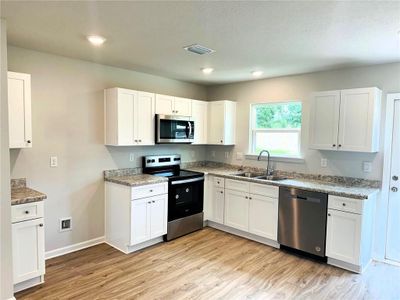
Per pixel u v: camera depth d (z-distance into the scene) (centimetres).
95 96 369
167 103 420
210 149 531
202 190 441
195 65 371
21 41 281
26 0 193
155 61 354
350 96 331
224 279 291
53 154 333
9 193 234
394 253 338
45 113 325
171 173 437
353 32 242
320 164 390
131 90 371
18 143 271
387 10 199
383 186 339
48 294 258
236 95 491
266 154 453
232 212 420
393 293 268
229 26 236
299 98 412
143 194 357
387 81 337
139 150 423
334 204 316
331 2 188
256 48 294
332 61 336
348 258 309
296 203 347
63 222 346
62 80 337
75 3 197
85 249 362
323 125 353
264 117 462
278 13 208
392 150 335
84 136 360
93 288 270
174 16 217
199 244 385
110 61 357
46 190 329
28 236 262
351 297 261
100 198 380
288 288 275
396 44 270
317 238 331
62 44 290
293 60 336
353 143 331
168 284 280
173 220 399
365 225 310
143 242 369
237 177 411
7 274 235
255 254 354
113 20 227
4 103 228
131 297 256
